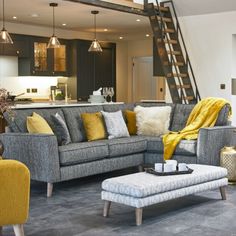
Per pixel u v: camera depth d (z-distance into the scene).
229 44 8.81
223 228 3.89
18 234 3.36
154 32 8.83
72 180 6.02
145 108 7.02
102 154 5.72
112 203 4.75
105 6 7.87
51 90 10.71
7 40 7.38
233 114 8.90
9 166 3.22
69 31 11.05
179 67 9.34
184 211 4.43
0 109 4.38
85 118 6.36
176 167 4.59
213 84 9.07
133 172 6.54
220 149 5.99
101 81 11.37
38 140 5.10
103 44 11.36
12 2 7.51
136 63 12.86
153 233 3.76
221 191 4.87
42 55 10.25
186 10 9.22
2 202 3.22
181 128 6.79
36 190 5.41
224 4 8.59
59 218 4.20
